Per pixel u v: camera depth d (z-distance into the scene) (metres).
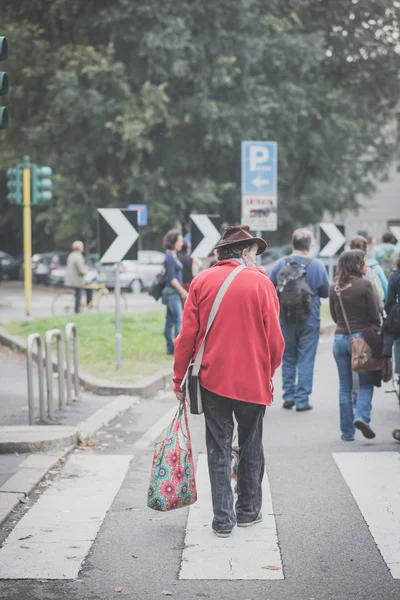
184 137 70.75
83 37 69.62
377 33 76.94
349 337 16.53
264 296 11.51
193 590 9.70
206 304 11.46
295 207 77.50
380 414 19.84
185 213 75.69
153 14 65.06
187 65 66.25
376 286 20.97
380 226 85.94
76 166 70.31
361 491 13.56
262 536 11.45
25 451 15.91
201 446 16.83
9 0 71.56
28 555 10.80
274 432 18.03
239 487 11.91
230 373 11.35
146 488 13.91
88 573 10.24
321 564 10.45
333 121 74.56
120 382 23.19
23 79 70.12
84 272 45.59
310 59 70.62
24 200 45.59
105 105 65.56
